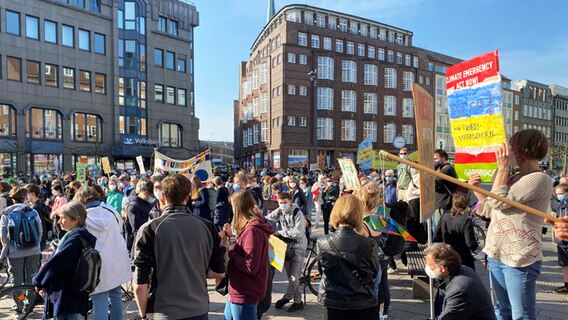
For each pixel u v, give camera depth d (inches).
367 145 497.0
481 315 115.1
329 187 448.5
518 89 2849.4
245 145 2257.6
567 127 3203.7
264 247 139.1
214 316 207.0
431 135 138.7
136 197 268.1
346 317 119.3
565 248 229.6
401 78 2033.7
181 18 1648.6
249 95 2177.7
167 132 1600.6
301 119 1743.4
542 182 106.3
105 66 1386.6
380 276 182.7
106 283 156.4
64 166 1250.0
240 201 141.9
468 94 143.1
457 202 182.7
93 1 1359.5
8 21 1143.0
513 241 110.3
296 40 1752.0
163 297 104.5
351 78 1852.9
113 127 1403.8
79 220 143.6
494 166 136.3
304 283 227.8
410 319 196.7
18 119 1154.0
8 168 967.6
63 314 137.6
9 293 197.0
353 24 1936.5
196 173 446.9
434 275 124.3
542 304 212.5
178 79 1632.6
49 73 1234.6
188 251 107.5
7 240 201.8
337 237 121.3
